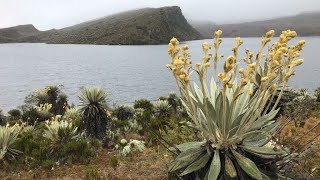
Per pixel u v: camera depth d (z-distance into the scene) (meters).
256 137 4.05
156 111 16.05
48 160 8.32
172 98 19.92
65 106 23.28
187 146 4.14
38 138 11.24
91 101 11.03
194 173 4.02
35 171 7.93
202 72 3.80
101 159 8.83
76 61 165.38
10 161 8.67
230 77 3.58
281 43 3.54
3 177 7.63
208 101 3.87
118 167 7.77
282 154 3.89
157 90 68.25
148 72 113.50
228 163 3.74
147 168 7.50
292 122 10.19
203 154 3.98
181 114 15.98
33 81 89.75
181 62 3.62
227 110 3.83
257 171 3.62
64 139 9.59
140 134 11.48
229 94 4.22
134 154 8.85
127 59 172.38
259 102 3.87
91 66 139.62
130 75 103.94
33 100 23.34
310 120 10.45
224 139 3.85
